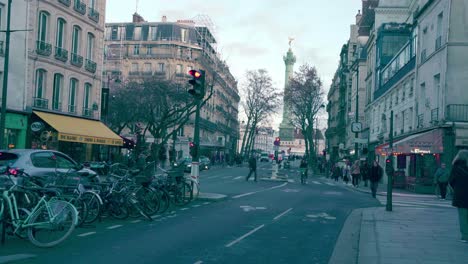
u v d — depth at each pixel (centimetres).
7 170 902
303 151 15950
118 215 1183
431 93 2775
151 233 998
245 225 1161
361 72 5584
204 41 7250
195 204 1620
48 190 903
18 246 820
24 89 2566
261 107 7281
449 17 2550
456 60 2539
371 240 955
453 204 926
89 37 3234
